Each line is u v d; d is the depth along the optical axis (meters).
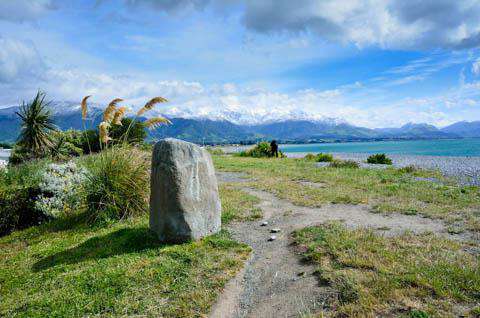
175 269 5.63
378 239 6.38
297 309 4.41
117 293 5.02
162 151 6.81
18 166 12.76
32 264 6.54
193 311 4.57
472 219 7.70
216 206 7.45
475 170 21.02
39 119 18.92
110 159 9.27
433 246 5.95
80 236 7.96
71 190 10.02
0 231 9.28
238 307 4.73
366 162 29.59
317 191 11.77
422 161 33.41
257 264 5.98
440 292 4.26
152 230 7.18
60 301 4.90
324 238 6.58
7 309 4.86
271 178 15.67
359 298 4.29
